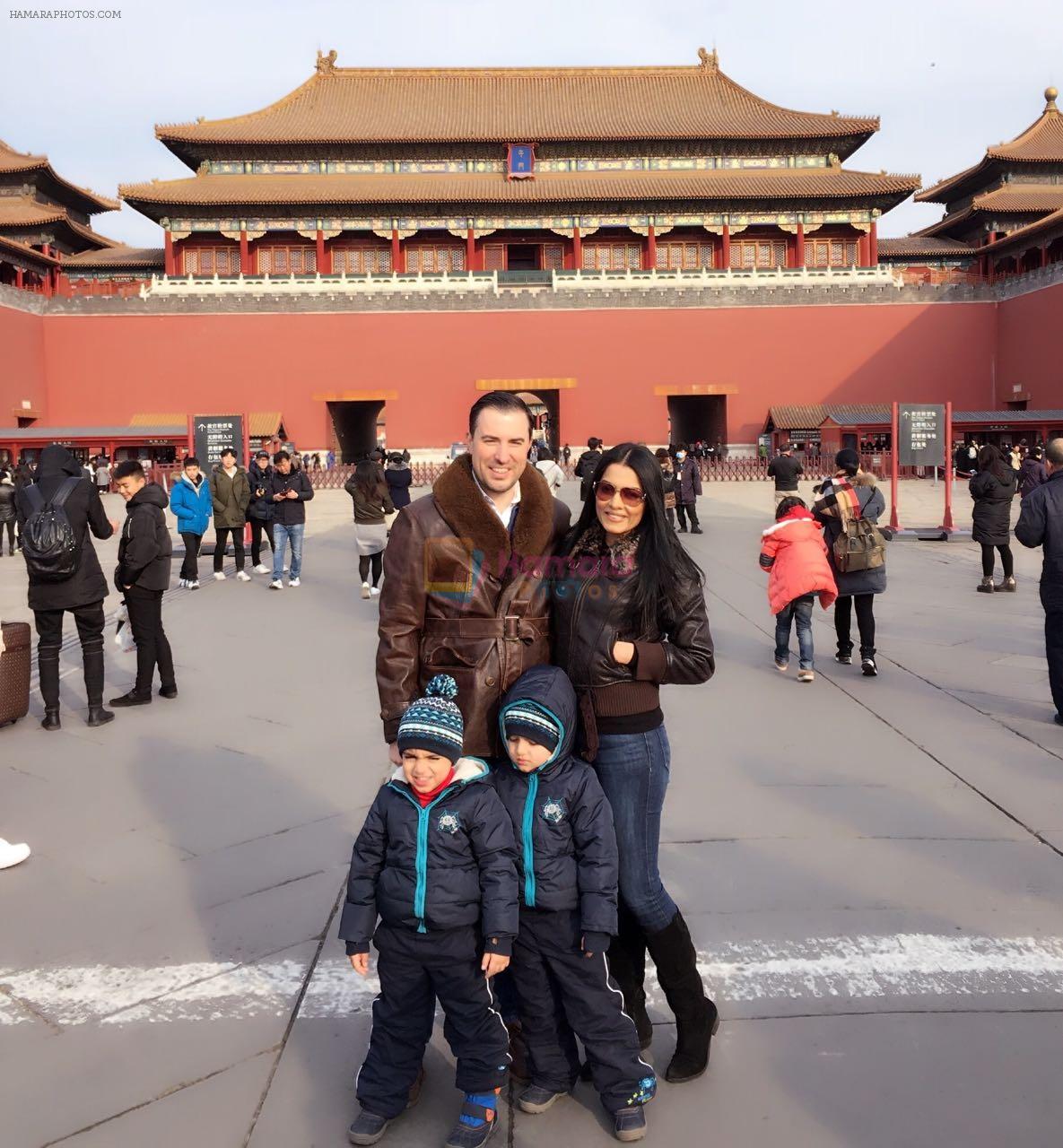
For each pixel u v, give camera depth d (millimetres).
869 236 55125
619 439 50719
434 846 3461
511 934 3404
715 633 12055
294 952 4707
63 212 53906
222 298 49844
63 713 8836
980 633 11797
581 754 3719
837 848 5746
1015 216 55531
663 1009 4312
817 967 4480
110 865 5672
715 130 55250
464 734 3693
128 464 8836
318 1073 3842
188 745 7844
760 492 35156
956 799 6496
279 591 15547
